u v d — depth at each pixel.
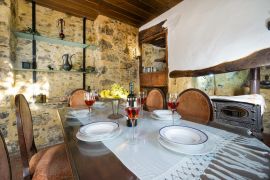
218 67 2.17
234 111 2.13
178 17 2.76
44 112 2.42
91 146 0.68
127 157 0.57
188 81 2.67
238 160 0.53
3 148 0.54
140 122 1.06
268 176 0.43
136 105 0.83
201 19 2.38
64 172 0.88
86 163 0.54
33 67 2.34
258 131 1.89
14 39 2.13
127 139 0.75
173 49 2.90
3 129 1.90
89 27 3.08
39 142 2.38
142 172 0.47
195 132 0.74
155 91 1.79
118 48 3.40
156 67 3.86
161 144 0.64
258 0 1.75
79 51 2.92
